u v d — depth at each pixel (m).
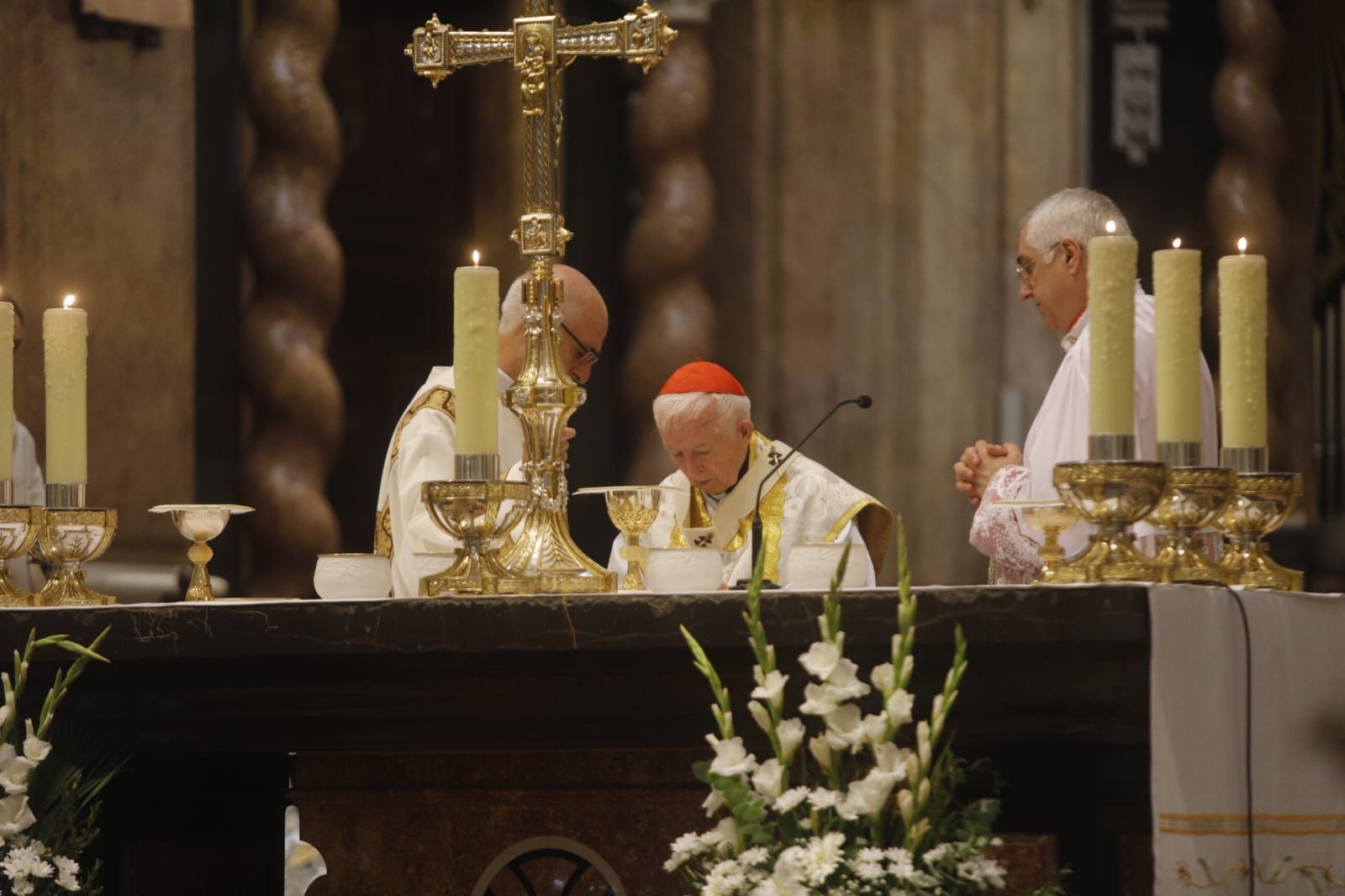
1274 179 41.19
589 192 38.59
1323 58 42.03
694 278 37.34
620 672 9.52
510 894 10.88
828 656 8.66
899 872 8.30
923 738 8.55
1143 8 41.00
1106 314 9.74
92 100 30.48
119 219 30.77
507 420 15.40
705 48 38.22
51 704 9.81
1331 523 41.16
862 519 15.92
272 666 9.88
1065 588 8.75
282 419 33.78
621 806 10.73
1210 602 9.02
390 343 37.81
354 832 11.20
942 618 8.88
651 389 36.84
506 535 10.98
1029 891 9.43
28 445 23.88
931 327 39.22
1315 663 9.62
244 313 33.97
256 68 33.81
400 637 9.47
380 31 37.88
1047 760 9.66
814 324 38.84
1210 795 8.87
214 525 12.27
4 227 29.31
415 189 38.19
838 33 39.28
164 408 31.17
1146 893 9.44
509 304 15.50
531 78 11.89
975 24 39.59
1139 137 41.22
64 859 9.94
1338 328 41.78
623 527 12.49
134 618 9.86
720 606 9.18
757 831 8.64
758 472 15.82
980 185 39.47
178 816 11.66
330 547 33.84
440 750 10.21
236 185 34.06
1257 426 10.71
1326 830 9.44
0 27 29.41
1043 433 13.43
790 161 38.84
